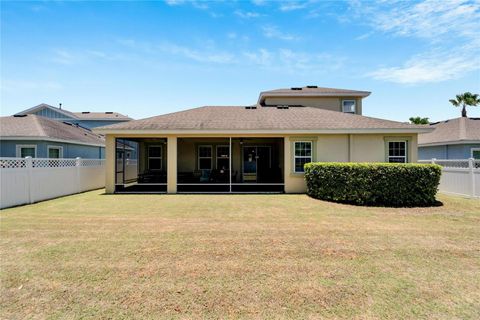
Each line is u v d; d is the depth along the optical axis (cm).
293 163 1242
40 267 396
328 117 1395
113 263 411
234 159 1717
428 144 1908
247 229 603
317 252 460
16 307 294
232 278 362
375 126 1219
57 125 1828
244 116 1433
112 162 1237
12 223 657
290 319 273
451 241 521
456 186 1101
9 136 1446
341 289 334
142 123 1273
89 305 298
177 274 373
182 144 1700
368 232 580
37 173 989
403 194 896
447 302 305
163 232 579
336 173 980
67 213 776
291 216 736
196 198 1073
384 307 295
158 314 281
